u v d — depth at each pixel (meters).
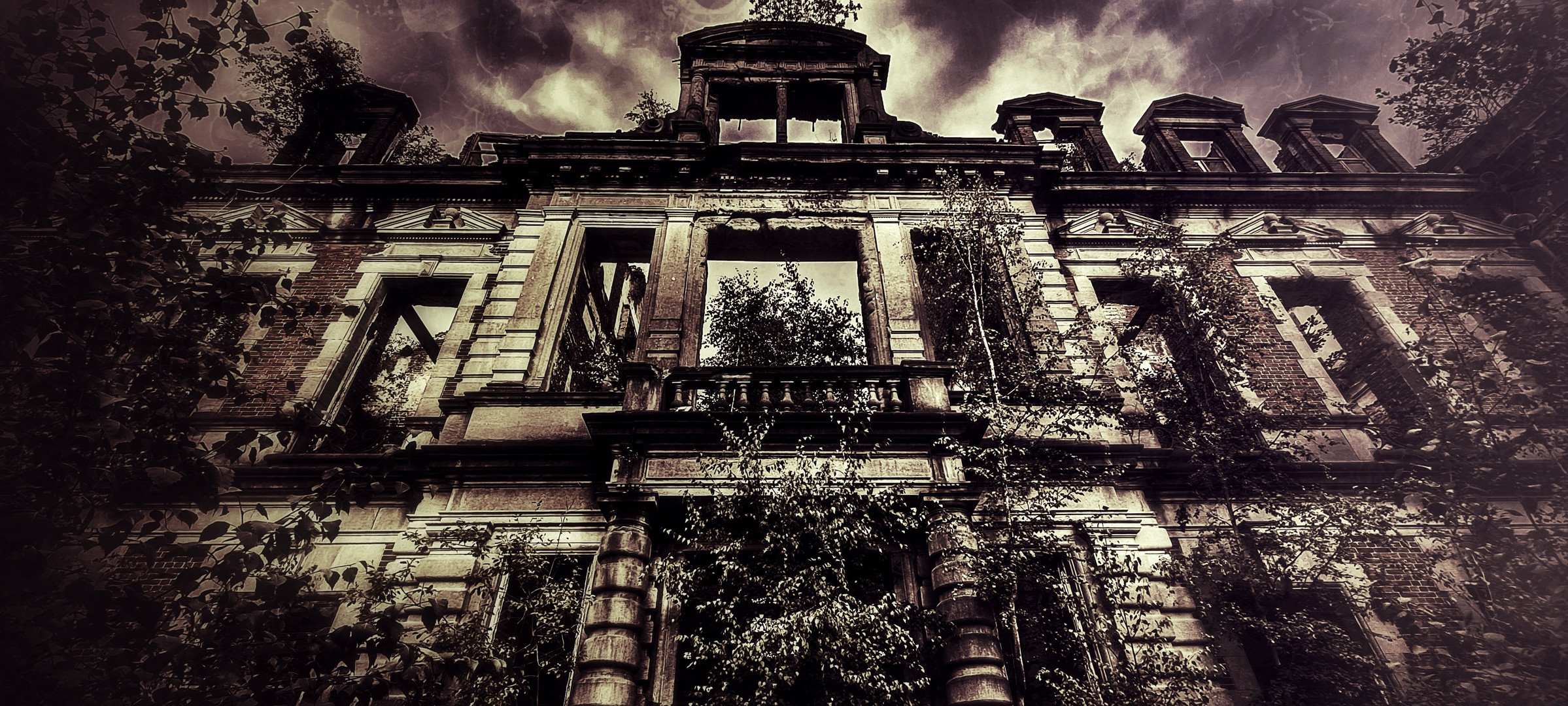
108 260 6.55
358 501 7.32
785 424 9.09
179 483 6.43
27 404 6.21
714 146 13.20
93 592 5.64
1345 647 8.09
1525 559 8.23
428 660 6.79
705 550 8.44
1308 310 14.50
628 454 9.03
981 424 9.21
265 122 7.57
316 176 13.75
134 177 6.80
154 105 6.91
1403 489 9.19
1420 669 8.43
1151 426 10.53
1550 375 9.46
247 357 7.65
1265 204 14.49
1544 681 7.32
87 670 5.77
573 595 8.54
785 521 7.51
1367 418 11.25
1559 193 13.45
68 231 6.37
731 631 7.22
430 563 9.00
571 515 9.36
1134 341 13.04
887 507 8.13
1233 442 9.69
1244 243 13.94
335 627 8.72
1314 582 8.97
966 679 7.68
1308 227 14.21
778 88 15.14
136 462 6.42
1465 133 14.17
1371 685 8.48
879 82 15.38
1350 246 14.01
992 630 7.98
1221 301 10.58
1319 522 8.76
